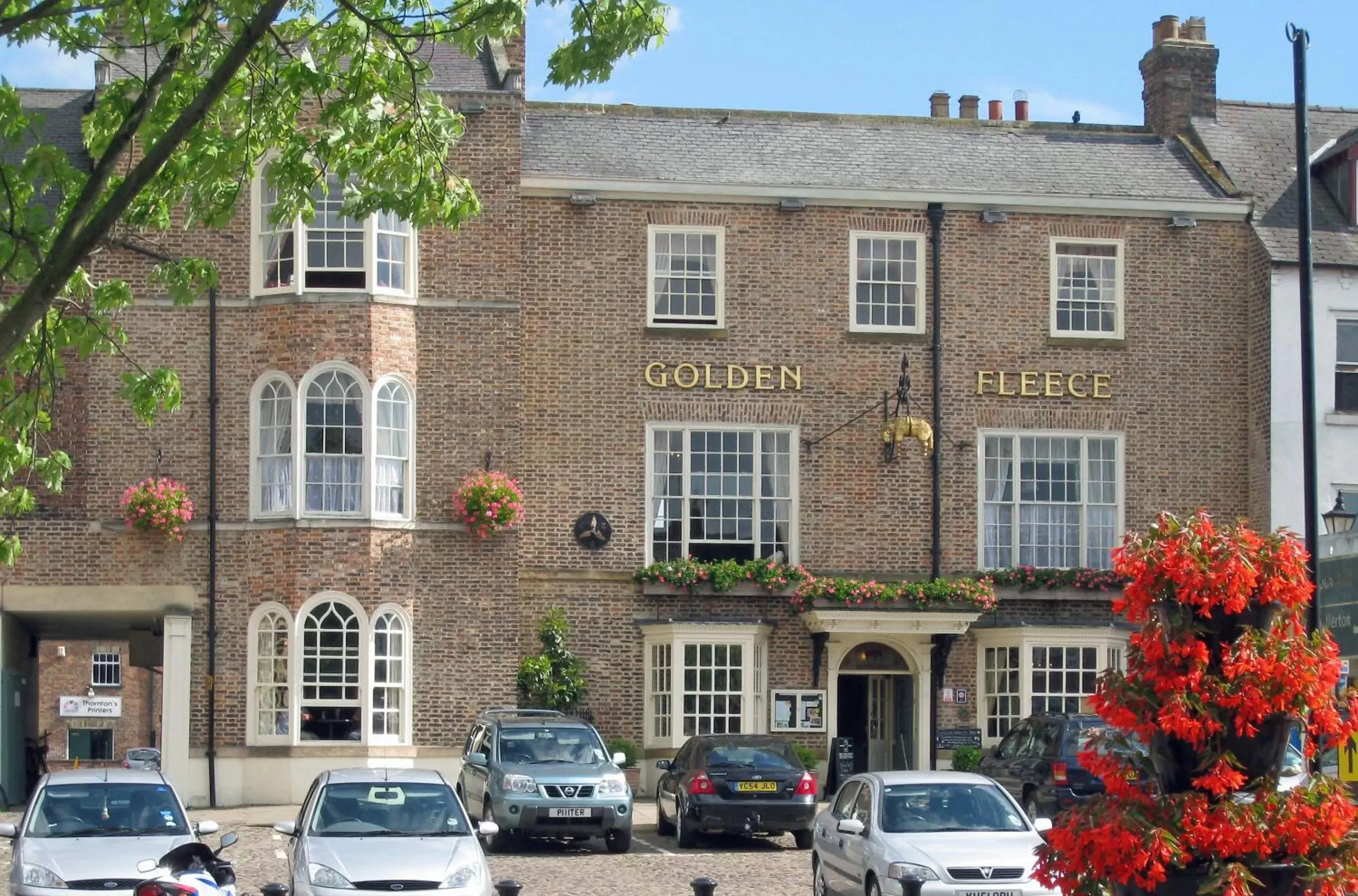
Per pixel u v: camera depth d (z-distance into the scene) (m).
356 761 31.36
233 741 31.67
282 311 32.03
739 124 36.62
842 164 35.88
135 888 16.47
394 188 18.73
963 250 35.19
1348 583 28.47
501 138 32.84
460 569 32.22
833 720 33.91
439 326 32.50
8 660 32.59
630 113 36.56
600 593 33.81
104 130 18.44
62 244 15.37
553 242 34.16
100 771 20.27
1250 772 12.77
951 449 34.88
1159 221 35.69
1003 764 28.47
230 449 32.19
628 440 34.12
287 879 22.28
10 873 18.86
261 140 18.66
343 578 31.62
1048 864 13.11
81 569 31.98
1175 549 12.78
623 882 22.56
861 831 19.38
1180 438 35.44
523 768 25.78
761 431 34.50
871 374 34.78
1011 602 34.78
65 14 16.66
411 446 32.22
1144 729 12.84
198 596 31.97
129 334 32.12
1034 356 35.22
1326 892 12.43
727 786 26.12
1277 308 35.00
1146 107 39.31
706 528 34.31
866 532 34.59
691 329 34.34
